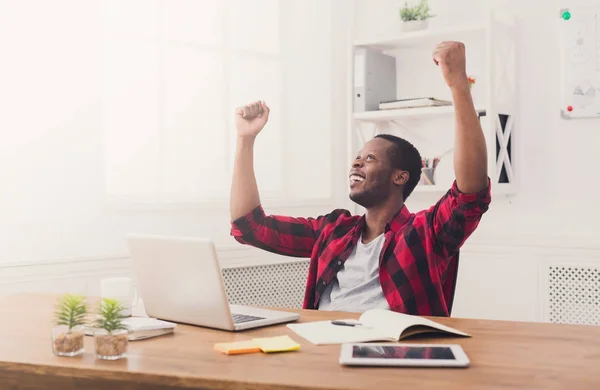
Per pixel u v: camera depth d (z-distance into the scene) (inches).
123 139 130.5
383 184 95.3
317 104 159.0
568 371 54.9
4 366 60.2
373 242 94.3
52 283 118.6
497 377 53.3
